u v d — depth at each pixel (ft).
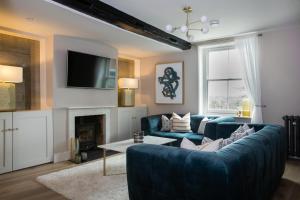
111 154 15.15
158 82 19.77
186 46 17.46
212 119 15.37
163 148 5.83
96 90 15.94
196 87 17.83
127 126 18.53
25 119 12.17
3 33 12.51
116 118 17.67
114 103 17.37
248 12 11.72
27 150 12.27
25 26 12.09
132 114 19.04
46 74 14.10
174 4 10.69
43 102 14.07
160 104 19.80
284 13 11.90
